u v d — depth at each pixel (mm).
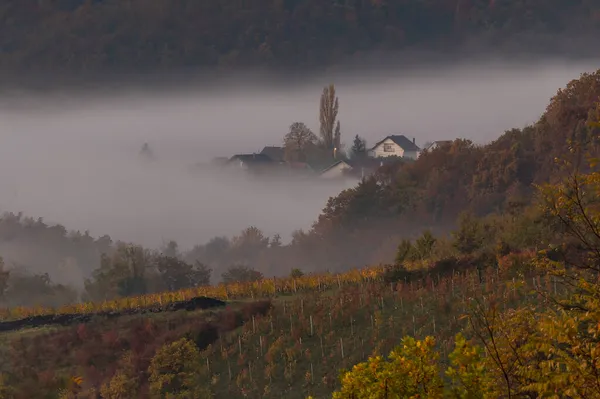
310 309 68250
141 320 72125
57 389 57875
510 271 63344
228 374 60375
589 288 21875
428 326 59250
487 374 20578
